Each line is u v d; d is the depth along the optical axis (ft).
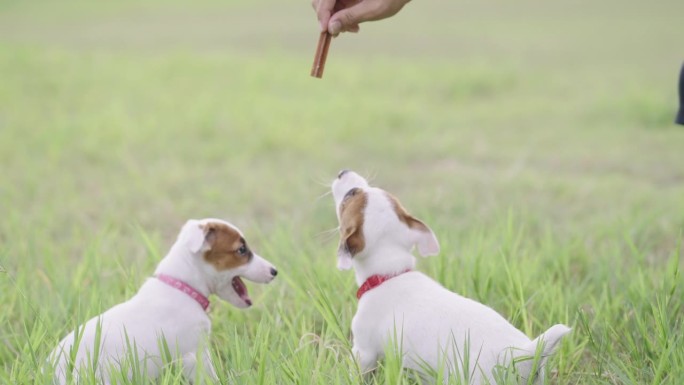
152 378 7.04
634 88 17.89
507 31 29.50
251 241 9.31
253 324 7.68
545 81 19.84
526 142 13.80
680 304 7.57
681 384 6.72
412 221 7.30
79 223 9.87
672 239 9.16
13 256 8.81
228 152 12.88
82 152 12.73
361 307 7.22
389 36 28.53
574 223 9.53
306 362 6.95
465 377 6.67
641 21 30.99
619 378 7.04
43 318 7.47
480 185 10.83
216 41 27.20
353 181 7.43
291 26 31.07
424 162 12.57
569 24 30.91
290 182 11.10
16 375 7.00
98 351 6.85
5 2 38.55
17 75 19.35
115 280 8.13
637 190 10.59
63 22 32.78
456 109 16.96
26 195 10.55
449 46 26.21
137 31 30.07
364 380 7.13
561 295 7.71
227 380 6.91
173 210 10.21
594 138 13.97
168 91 18.08
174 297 7.25
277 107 16.19
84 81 19.02
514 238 8.96
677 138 13.91
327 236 9.43
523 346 6.77
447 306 7.00
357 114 15.62
